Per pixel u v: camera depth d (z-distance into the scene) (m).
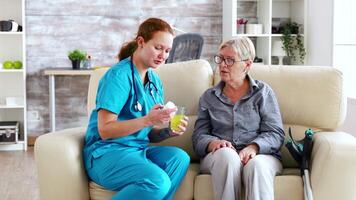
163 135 2.78
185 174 2.70
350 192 2.54
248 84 2.98
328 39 5.59
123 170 2.51
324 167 2.58
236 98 2.97
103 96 2.57
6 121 6.04
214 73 3.29
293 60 6.41
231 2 6.02
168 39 2.63
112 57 6.26
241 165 2.67
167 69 3.21
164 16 6.30
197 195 2.68
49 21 6.14
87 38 6.21
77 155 2.62
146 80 2.78
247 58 2.91
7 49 6.04
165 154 2.68
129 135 2.67
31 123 6.21
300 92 3.08
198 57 5.25
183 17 6.33
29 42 6.13
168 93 3.14
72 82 6.24
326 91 3.06
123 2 6.23
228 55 2.89
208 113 2.98
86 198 2.66
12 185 4.33
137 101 2.67
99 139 2.66
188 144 3.10
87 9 6.19
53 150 2.59
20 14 6.05
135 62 2.71
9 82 6.10
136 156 2.57
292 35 6.23
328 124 3.05
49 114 6.19
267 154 2.82
